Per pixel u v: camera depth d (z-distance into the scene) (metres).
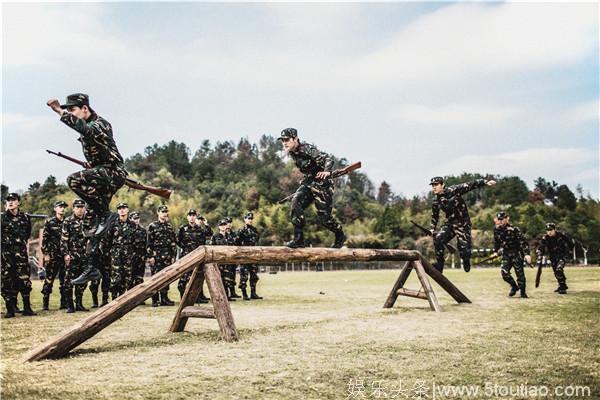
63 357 4.95
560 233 12.61
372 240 65.88
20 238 9.23
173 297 13.76
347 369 4.38
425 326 6.91
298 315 8.46
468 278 21.66
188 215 12.25
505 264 11.60
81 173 5.41
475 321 7.37
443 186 9.74
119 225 11.17
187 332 6.61
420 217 73.94
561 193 80.81
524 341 5.68
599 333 6.25
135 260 11.52
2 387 3.81
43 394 3.62
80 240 10.02
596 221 62.50
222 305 5.99
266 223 68.50
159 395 3.59
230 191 86.69
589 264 51.69
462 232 9.73
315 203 7.19
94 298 11.24
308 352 5.13
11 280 9.04
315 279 25.14
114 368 4.45
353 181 116.00
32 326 7.43
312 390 3.74
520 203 85.75
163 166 104.31
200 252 6.04
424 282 8.98
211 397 3.55
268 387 3.81
